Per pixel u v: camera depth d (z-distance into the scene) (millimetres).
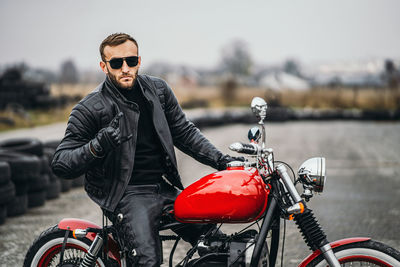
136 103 3273
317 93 58531
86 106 3236
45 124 26531
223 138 21094
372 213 7449
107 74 3295
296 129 28906
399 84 56344
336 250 2990
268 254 3182
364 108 53969
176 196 3346
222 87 61188
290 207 2953
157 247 3086
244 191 2930
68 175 3080
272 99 37125
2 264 5090
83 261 3266
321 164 3035
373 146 18250
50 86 39281
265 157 3162
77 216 7477
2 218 6992
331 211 7605
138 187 3234
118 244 3324
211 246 3053
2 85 31438
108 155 3182
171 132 3488
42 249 3439
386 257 2914
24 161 7574
